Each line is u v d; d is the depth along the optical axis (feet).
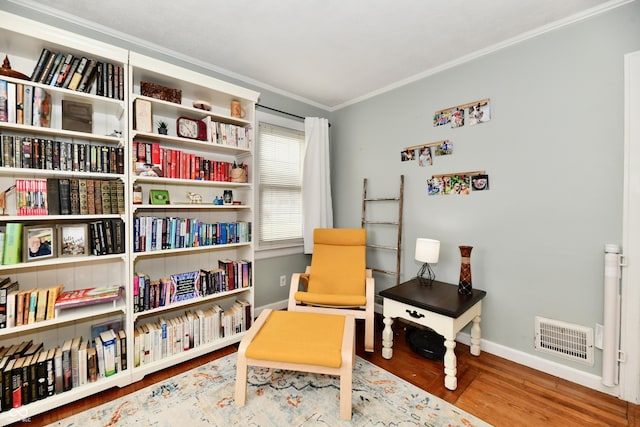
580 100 5.94
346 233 8.80
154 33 6.64
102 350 5.73
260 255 9.58
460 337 7.83
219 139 7.73
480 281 7.47
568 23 6.02
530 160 6.62
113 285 6.74
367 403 5.38
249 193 8.21
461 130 7.78
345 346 5.14
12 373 4.86
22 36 5.04
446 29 6.45
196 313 7.48
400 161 9.21
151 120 6.50
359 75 8.76
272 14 5.94
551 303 6.38
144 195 7.25
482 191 7.41
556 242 6.30
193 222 7.19
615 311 5.48
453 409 5.22
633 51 5.36
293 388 5.83
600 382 5.73
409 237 9.03
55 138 5.97
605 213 5.70
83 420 4.92
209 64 8.05
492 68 7.18
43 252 5.38
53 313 5.40
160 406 5.28
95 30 6.36
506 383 6.01
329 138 11.50
